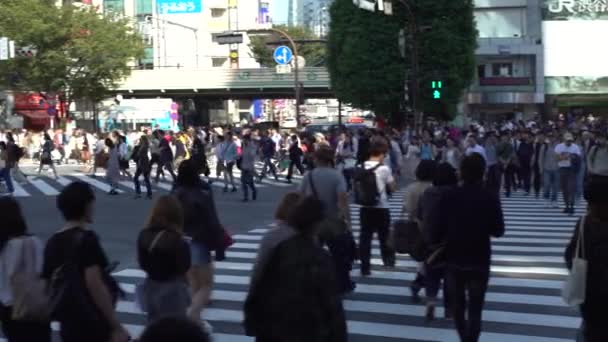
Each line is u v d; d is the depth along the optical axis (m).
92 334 5.26
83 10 52.56
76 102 64.00
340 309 4.75
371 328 8.45
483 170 6.94
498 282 10.88
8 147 25.28
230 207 21.03
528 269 11.90
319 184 9.16
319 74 63.59
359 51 46.31
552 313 9.05
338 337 4.69
